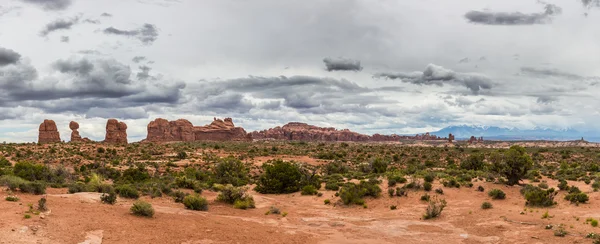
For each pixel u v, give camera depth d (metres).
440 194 42.06
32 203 25.09
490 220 31.59
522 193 41.22
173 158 105.00
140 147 129.75
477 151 151.00
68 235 19.72
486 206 36.12
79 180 55.66
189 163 94.75
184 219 27.70
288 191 50.28
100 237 20.48
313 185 51.62
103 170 68.62
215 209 36.06
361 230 29.33
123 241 20.50
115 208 28.27
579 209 33.25
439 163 100.44
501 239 26.19
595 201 35.56
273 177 51.81
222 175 71.06
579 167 76.62
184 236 23.08
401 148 172.12
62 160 84.75
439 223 31.67
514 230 28.05
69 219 22.44
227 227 26.81
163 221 26.11
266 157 114.00
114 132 154.75
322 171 80.06
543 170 71.56
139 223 24.50
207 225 26.66
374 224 31.53
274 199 46.03
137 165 83.69
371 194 42.25
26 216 20.83
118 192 37.94
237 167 73.19
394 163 104.06
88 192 36.03
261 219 32.34
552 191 39.56
